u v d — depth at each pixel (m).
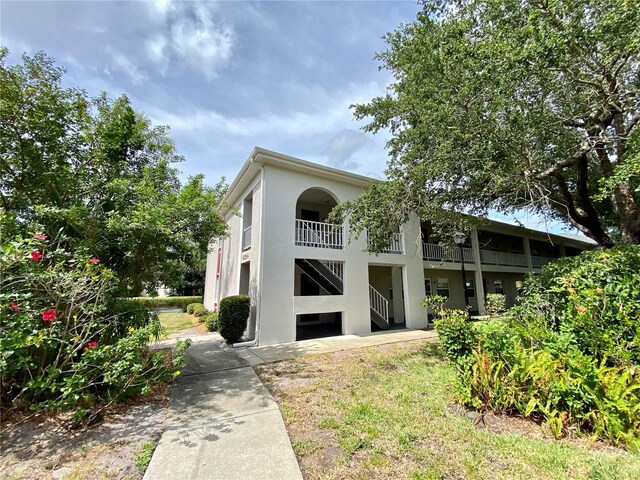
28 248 3.50
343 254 10.03
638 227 6.88
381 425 3.39
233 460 2.78
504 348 3.86
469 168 5.94
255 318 8.61
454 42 5.31
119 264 5.55
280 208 9.07
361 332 10.00
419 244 12.12
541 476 2.45
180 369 5.86
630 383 3.15
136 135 7.21
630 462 2.57
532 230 18.75
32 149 5.14
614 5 4.10
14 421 3.48
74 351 3.59
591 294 3.98
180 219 6.29
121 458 2.84
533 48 4.25
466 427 3.30
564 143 6.12
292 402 4.16
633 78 5.62
